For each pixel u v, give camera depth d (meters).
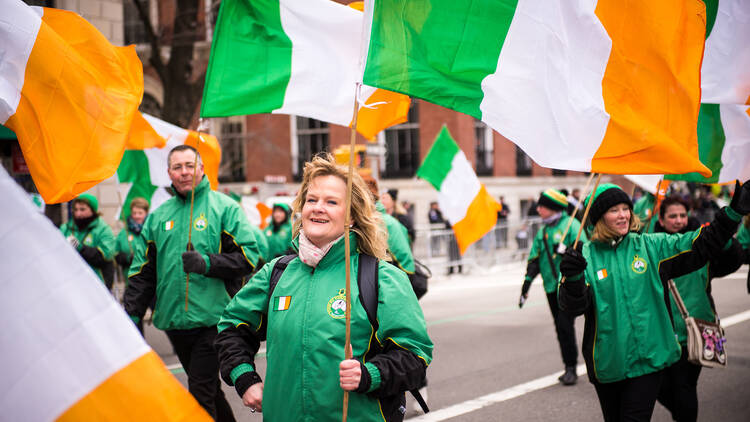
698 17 3.15
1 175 1.76
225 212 4.57
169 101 16.77
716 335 4.12
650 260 3.65
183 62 16.88
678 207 5.05
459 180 9.94
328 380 2.46
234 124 28.02
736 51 3.77
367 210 2.63
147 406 1.76
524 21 2.99
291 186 27.58
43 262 1.75
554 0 3.02
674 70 3.14
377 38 2.80
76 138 2.92
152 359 1.80
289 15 3.47
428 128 26.84
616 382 3.69
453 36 2.93
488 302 12.57
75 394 1.71
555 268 6.64
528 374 6.97
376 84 2.78
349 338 2.39
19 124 2.80
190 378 4.40
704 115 4.20
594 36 3.07
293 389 2.48
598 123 3.09
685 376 4.35
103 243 7.45
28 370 1.70
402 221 9.73
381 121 4.60
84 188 2.91
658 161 3.08
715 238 3.46
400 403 2.58
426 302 12.83
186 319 4.39
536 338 8.91
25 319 1.72
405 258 4.77
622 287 3.62
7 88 2.77
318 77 3.50
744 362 7.11
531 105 3.02
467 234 9.93
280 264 2.73
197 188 4.54
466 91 2.95
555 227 6.71
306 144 27.75
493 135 28.67
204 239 4.47
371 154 16.47
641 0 3.07
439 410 5.72
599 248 3.73
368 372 2.35
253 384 2.59
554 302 6.68
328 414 2.45
